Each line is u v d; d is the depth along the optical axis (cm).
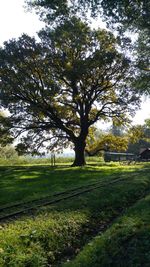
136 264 862
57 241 1100
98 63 4203
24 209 1541
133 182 2391
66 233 1177
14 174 3316
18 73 4288
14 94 4347
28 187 2378
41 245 1037
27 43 4322
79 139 4597
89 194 1877
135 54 4394
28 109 4303
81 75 4216
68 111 4672
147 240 988
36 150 4638
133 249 941
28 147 4594
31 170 3712
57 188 2300
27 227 1179
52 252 1029
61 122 4519
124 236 1043
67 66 4278
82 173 3281
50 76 4394
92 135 5256
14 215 1439
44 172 3422
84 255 957
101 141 5238
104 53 4222
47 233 1109
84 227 1306
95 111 4775
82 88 4509
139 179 2580
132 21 2441
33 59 4322
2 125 4456
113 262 896
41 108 4328
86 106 4566
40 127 4497
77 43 4175
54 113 4459
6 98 4266
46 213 1418
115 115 4706
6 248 962
